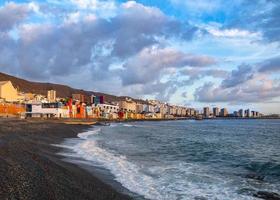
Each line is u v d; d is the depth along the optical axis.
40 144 34.44
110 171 21.81
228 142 52.91
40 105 149.75
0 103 123.75
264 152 37.97
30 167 18.09
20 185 13.86
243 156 32.88
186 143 48.66
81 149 34.34
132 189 17.12
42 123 86.62
